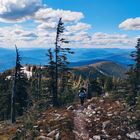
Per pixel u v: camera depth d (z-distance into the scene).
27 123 27.86
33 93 63.03
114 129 25.59
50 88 45.06
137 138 24.25
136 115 27.59
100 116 28.59
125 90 31.67
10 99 58.16
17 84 53.09
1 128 38.31
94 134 25.25
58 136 25.17
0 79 71.38
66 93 60.38
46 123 28.27
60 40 44.44
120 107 30.25
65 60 44.78
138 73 31.12
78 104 34.69
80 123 27.77
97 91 74.00
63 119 28.88
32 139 25.75
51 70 44.94
